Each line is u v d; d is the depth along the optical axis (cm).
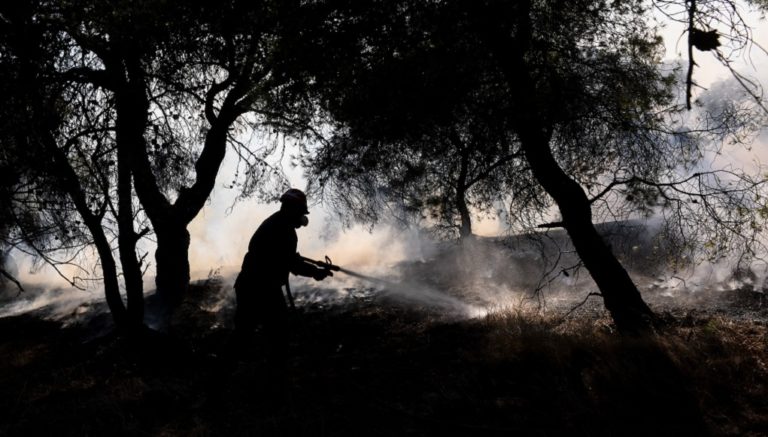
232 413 500
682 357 505
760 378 471
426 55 629
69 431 491
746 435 394
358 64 657
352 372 594
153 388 582
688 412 429
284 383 545
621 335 597
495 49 633
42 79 715
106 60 792
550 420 439
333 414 478
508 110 649
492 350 602
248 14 669
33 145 697
